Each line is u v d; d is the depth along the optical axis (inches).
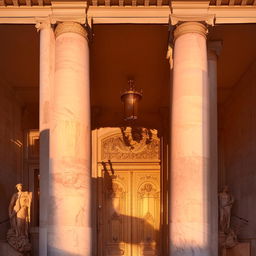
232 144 897.5
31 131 935.7
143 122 984.9
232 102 903.7
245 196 802.2
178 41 597.6
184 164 565.6
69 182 552.1
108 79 851.4
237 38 697.0
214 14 608.1
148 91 900.6
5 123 828.6
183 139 570.9
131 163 967.6
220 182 944.9
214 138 661.3
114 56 766.5
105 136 971.3
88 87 592.4
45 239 573.0
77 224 546.3
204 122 578.6
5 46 732.7
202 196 561.6
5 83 838.5
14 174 872.3
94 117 953.5
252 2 625.3
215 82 673.0
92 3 617.3
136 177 968.3
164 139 941.2
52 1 602.2
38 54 761.6
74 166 557.0
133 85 804.6
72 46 585.0
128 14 626.5
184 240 550.9
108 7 623.8
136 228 949.8
